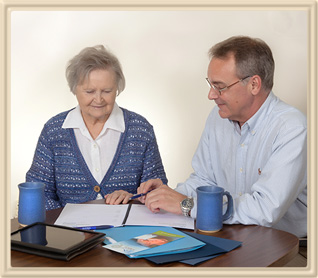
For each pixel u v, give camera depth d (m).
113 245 1.39
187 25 3.48
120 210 1.80
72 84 2.13
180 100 3.58
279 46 3.48
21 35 3.40
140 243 1.40
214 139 2.21
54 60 3.46
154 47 3.50
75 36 3.45
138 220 1.67
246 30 3.47
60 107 3.51
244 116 1.96
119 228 1.59
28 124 3.50
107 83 2.09
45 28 3.42
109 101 2.14
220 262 1.31
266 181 1.72
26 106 3.48
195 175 2.25
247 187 2.04
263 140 1.94
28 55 3.43
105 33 3.46
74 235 1.45
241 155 2.04
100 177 2.26
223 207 1.70
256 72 1.84
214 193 1.55
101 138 2.27
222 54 1.85
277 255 1.36
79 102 2.16
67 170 2.25
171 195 1.75
